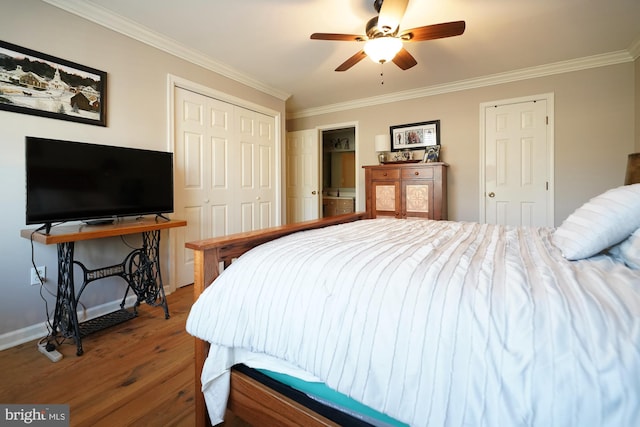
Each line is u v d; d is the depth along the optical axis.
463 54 2.98
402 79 3.64
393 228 1.78
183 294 2.84
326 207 6.12
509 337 0.65
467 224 1.98
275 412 1.01
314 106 4.84
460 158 3.82
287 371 0.99
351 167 6.07
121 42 2.42
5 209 1.88
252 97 3.71
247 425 1.27
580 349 0.59
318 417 0.92
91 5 2.18
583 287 0.73
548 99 3.34
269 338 0.94
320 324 0.85
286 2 2.17
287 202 5.35
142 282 2.43
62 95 2.09
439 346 0.69
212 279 1.17
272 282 0.99
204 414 1.19
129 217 2.50
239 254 1.30
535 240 1.36
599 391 0.56
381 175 3.82
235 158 3.53
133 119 2.51
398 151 4.21
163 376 1.61
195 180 3.08
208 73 3.15
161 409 1.37
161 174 2.46
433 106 3.98
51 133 2.05
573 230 1.09
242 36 2.65
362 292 0.84
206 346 1.18
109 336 2.04
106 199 2.13
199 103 3.10
